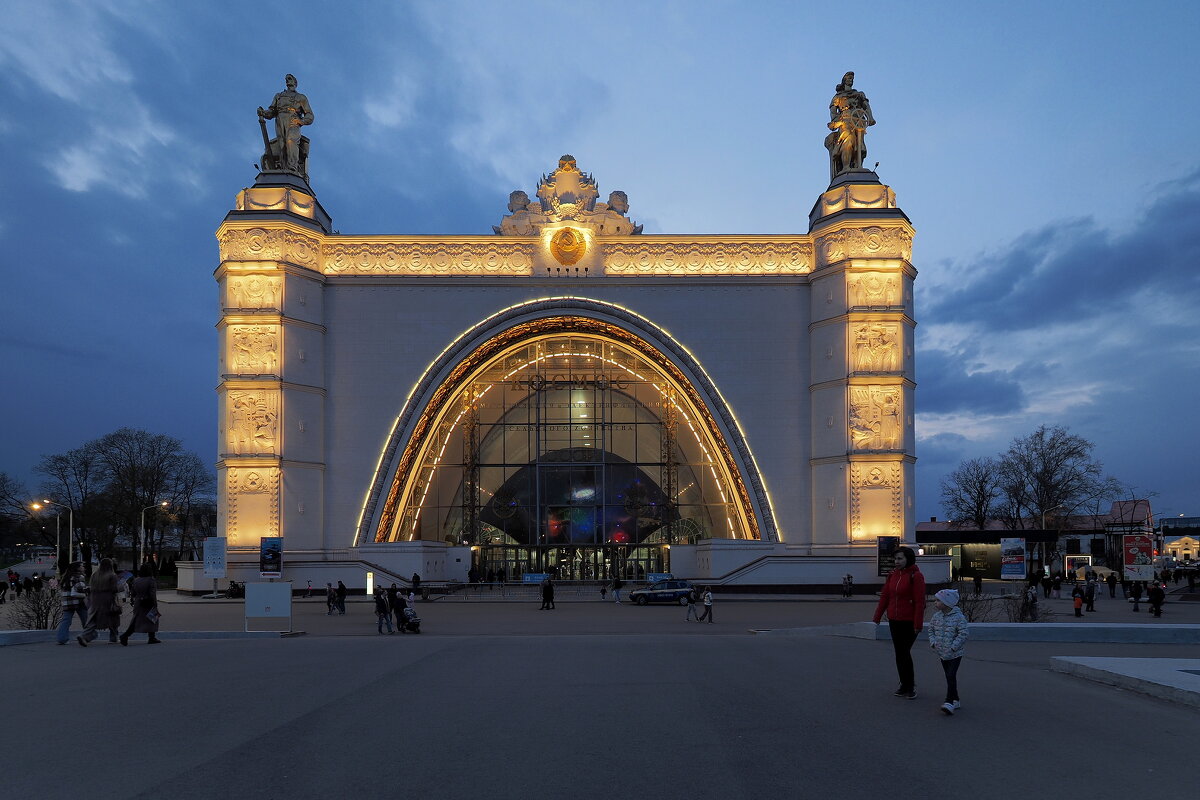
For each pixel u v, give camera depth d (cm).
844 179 5928
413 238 5934
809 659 1812
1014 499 9556
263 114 5934
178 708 1252
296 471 5550
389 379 5850
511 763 925
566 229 5962
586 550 6284
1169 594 6222
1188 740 1033
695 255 5988
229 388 5481
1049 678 1507
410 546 5541
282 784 853
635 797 807
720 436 5988
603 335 6175
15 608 3152
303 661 1819
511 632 3080
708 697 1314
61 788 848
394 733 1069
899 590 1295
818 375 5806
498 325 5931
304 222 5741
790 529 5816
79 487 9981
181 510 10781
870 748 988
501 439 6359
